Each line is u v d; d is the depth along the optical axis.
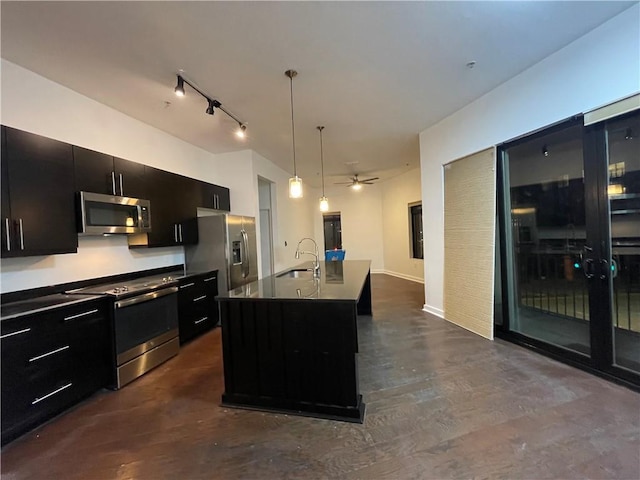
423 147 4.67
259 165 5.65
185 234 4.24
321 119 3.98
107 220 3.00
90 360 2.51
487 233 3.54
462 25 2.28
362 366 2.95
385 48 2.52
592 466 1.61
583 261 2.68
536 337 3.18
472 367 2.84
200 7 1.96
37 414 2.11
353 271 3.79
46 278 2.74
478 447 1.79
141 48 2.38
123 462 1.79
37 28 2.10
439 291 4.51
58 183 2.58
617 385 2.41
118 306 2.70
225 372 2.40
